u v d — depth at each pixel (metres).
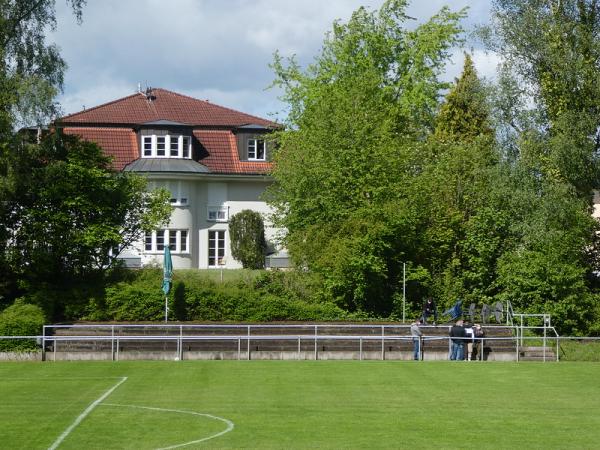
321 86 77.12
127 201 57.97
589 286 60.38
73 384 33.84
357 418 26.53
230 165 78.25
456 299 61.97
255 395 31.08
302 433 24.08
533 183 56.88
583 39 56.47
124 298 54.81
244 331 49.69
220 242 77.75
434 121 89.50
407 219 60.81
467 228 63.94
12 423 25.30
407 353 47.25
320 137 63.34
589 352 48.25
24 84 51.06
